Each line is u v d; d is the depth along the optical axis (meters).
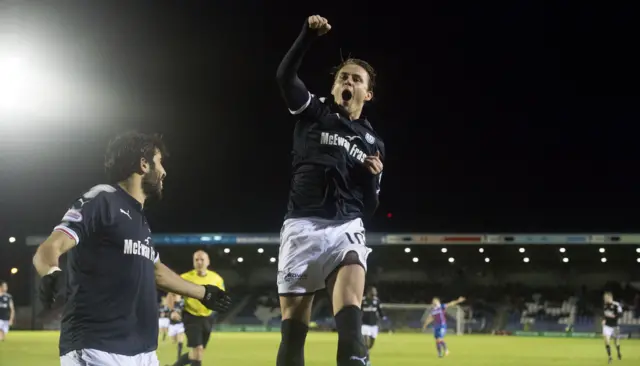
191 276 14.36
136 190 5.06
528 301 46.25
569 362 21.17
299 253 5.46
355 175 5.59
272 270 48.56
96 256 4.70
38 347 24.41
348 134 5.59
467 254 48.66
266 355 22.00
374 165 5.36
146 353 4.83
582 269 47.22
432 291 48.72
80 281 4.68
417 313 44.59
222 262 48.88
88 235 4.68
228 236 44.38
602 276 46.94
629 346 30.72
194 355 13.24
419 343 30.83
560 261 47.44
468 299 47.22
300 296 5.52
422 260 49.50
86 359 4.56
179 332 20.66
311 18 5.16
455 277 48.84
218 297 5.59
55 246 4.40
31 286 42.84
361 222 5.66
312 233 5.43
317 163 5.50
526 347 28.58
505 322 45.56
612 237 42.41
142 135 5.16
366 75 5.97
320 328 43.19
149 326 4.86
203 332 13.52
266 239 44.38
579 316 44.81
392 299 48.81
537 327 45.00
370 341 23.98
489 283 48.41
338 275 5.27
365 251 5.47
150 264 4.96
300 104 5.51
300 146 5.64
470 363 20.20
